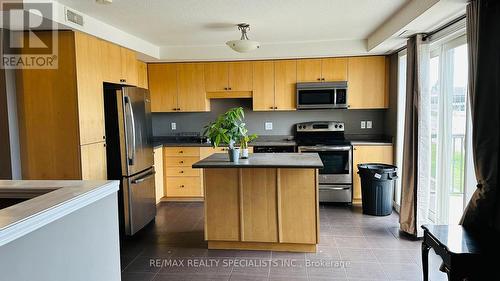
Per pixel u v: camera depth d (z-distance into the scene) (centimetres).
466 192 282
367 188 439
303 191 323
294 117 559
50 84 329
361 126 545
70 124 330
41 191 191
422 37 344
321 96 508
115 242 204
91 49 350
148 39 450
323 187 488
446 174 351
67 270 160
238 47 363
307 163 313
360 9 326
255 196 329
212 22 366
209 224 338
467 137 278
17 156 337
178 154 517
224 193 333
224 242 342
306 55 489
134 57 458
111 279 200
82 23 325
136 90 399
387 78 497
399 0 298
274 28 399
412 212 358
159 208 489
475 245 198
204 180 335
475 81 225
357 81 503
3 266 123
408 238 359
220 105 570
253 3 304
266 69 518
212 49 496
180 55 500
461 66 324
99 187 183
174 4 303
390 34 359
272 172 325
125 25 374
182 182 521
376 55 495
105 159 371
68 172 333
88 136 342
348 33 433
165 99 538
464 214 241
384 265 297
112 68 393
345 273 284
